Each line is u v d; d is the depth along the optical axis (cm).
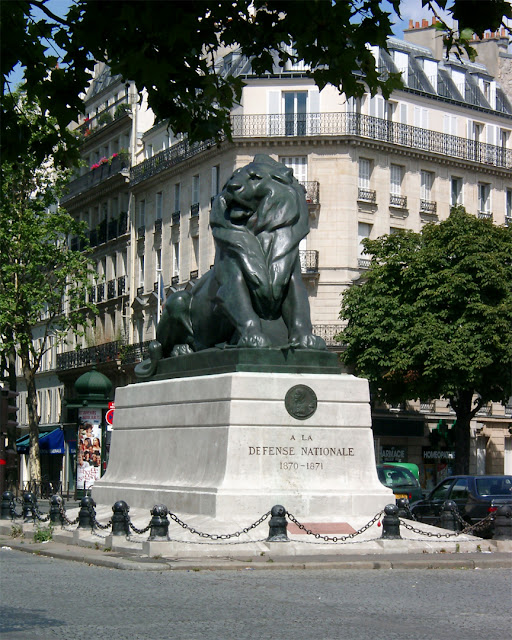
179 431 2042
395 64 6069
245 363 1911
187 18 893
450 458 6059
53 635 1049
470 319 4503
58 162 1098
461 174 6178
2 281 5088
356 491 1900
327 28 991
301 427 1900
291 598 1291
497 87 6675
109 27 929
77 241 7656
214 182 5903
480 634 1066
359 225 5722
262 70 1053
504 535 1847
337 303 5616
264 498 1839
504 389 4531
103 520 2080
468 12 909
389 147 5803
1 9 1004
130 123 6944
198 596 1306
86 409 3988
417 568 1612
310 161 5666
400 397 4725
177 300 2186
